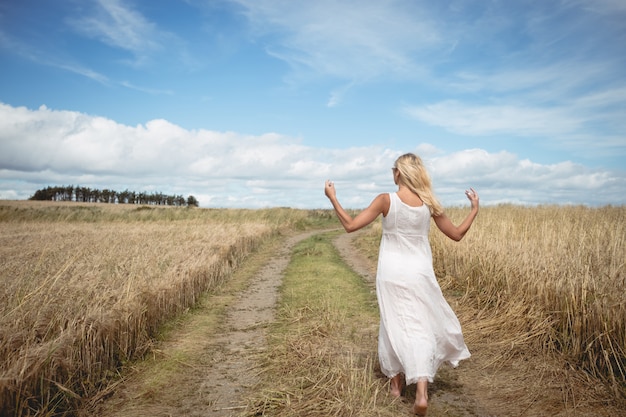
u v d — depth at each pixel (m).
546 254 6.98
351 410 3.55
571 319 4.91
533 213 17.97
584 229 10.59
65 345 4.00
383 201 3.69
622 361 4.21
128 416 3.72
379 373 4.49
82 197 103.56
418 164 3.75
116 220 27.61
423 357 3.42
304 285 9.86
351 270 12.09
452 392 4.13
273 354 5.23
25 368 3.44
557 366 4.54
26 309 4.78
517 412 3.69
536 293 5.87
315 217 37.19
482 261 8.08
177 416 3.72
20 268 7.54
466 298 7.48
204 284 9.22
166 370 4.81
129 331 5.15
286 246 18.62
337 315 6.95
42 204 68.69
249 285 10.24
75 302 5.23
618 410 3.62
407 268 3.63
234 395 4.16
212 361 5.16
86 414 3.73
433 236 12.19
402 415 3.55
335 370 4.37
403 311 3.59
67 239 14.27
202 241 13.93
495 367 4.71
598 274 5.63
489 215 16.59
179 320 6.93
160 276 7.26
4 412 3.20
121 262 8.66
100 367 4.39
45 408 3.45
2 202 70.25
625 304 4.41
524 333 5.37
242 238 15.27
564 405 3.76
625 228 10.23
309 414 3.59
